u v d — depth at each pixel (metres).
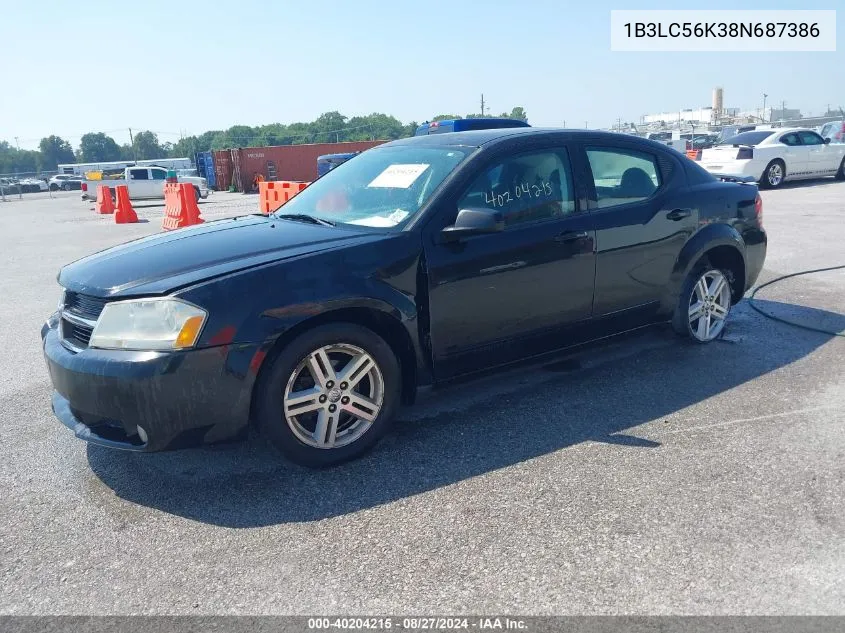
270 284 3.06
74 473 3.36
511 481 3.14
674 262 4.56
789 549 2.57
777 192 15.52
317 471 3.30
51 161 159.38
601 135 4.33
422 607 2.33
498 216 3.37
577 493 3.02
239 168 35.94
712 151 16.22
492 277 3.66
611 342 4.44
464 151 3.85
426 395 4.23
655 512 2.85
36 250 12.24
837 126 20.91
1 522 2.94
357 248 3.32
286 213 4.23
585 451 3.41
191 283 2.98
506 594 2.38
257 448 3.57
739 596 2.33
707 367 4.53
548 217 3.92
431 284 3.47
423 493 3.07
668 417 3.78
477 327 3.69
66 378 3.03
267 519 2.90
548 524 2.79
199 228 4.02
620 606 2.30
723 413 3.81
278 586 2.46
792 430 3.57
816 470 3.15
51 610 2.37
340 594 2.41
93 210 25.59
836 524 2.73
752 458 3.28
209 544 2.73
